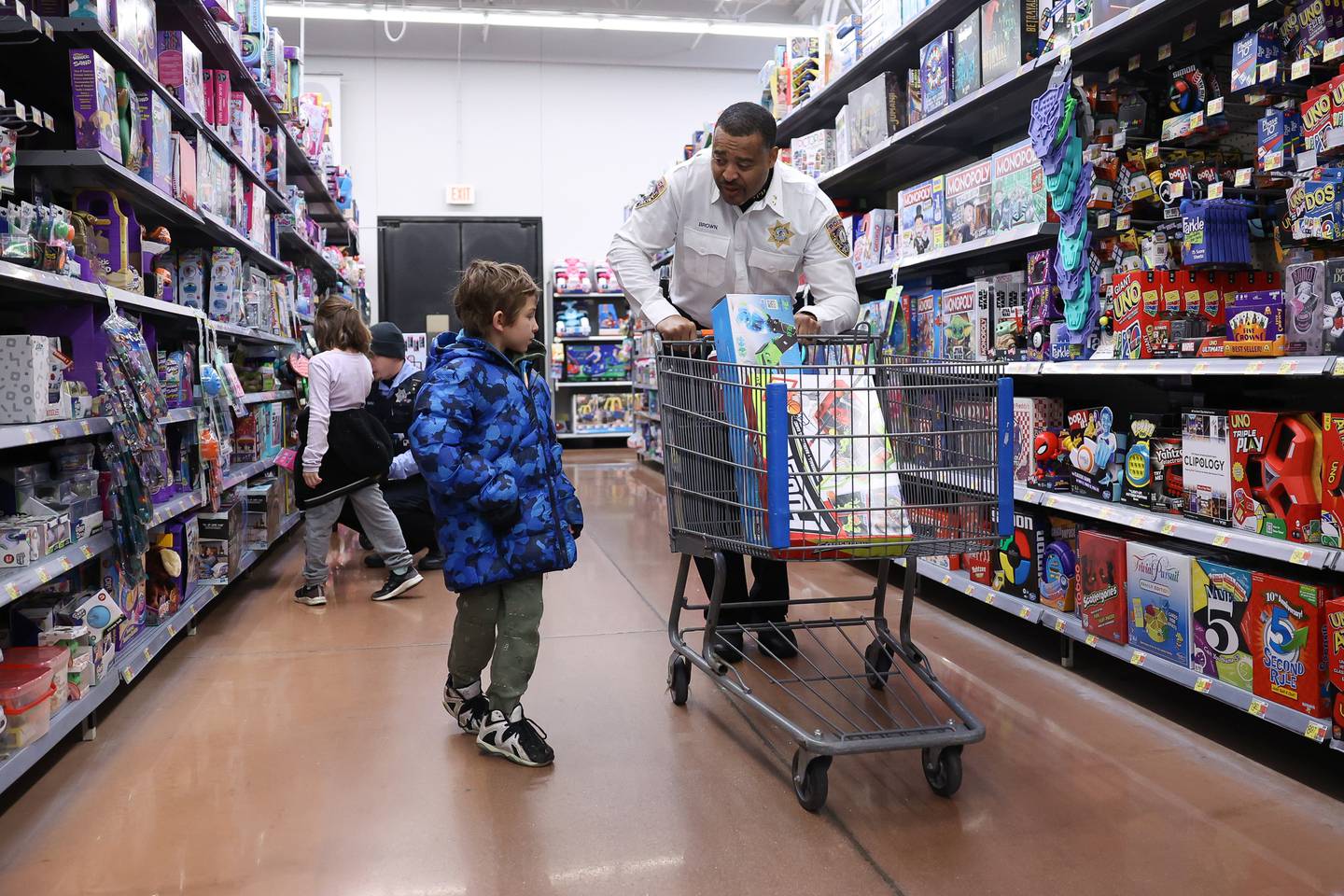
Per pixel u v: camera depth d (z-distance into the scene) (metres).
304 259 6.54
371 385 4.05
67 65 2.75
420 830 1.90
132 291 2.84
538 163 10.84
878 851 1.79
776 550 2.02
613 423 10.84
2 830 1.93
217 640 3.33
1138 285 2.55
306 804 2.03
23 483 2.38
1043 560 3.01
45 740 2.09
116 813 1.99
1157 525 2.46
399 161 10.59
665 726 2.46
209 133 3.64
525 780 2.13
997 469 2.04
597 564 4.60
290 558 4.86
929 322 3.78
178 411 3.10
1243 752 2.24
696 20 9.38
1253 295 2.24
